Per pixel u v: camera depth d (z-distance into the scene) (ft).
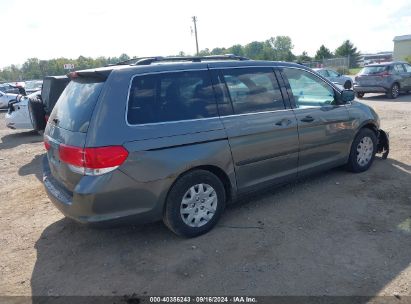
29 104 24.85
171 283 10.36
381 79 54.60
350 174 18.28
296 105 15.30
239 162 13.34
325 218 13.74
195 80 12.67
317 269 10.62
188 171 12.21
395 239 12.04
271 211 14.56
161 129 11.52
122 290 10.19
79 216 11.09
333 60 135.03
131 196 11.19
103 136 10.68
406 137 25.95
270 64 14.90
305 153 15.60
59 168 11.92
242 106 13.55
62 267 11.53
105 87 11.15
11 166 24.53
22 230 14.29
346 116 17.08
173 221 12.14
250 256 11.45
